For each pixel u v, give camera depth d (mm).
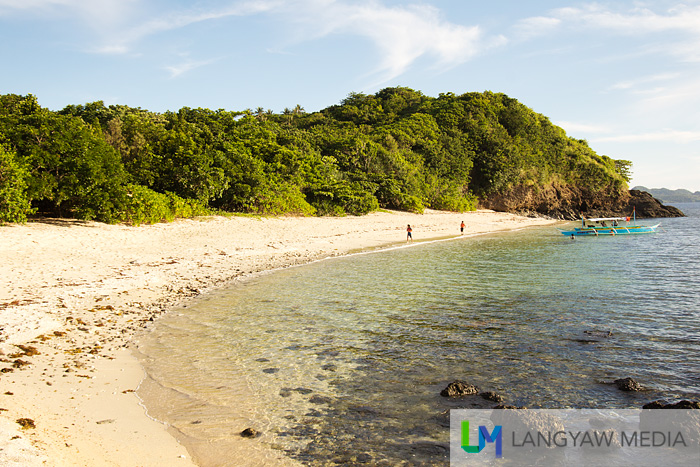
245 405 7363
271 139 54094
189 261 22203
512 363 9484
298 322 12578
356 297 15875
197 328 11820
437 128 92812
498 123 101938
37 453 5051
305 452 5949
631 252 30328
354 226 44375
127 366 8852
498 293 16641
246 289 17156
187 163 38281
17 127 26078
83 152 27547
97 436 5934
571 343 10789
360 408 7340
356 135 73188
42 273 16250
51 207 29047
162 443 5988
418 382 8469
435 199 74125
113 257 21000
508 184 87375
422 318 13094
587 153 111750
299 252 28188
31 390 7152
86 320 11727
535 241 39688
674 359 9656
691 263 24328
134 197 29766
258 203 43875
